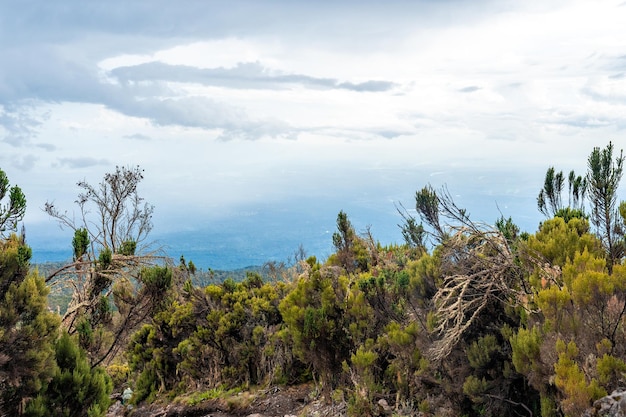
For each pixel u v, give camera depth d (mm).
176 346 11734
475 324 7016
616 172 6289
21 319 6922
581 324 5113
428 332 7281
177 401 10453
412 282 8258
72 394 7285
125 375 12406
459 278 6785
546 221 7543
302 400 9367
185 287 12469
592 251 6445
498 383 6309
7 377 6535
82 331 9266
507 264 6824
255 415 8953
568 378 4664
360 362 7809
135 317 10914
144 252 13000
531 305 6199
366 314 8742
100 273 9930
